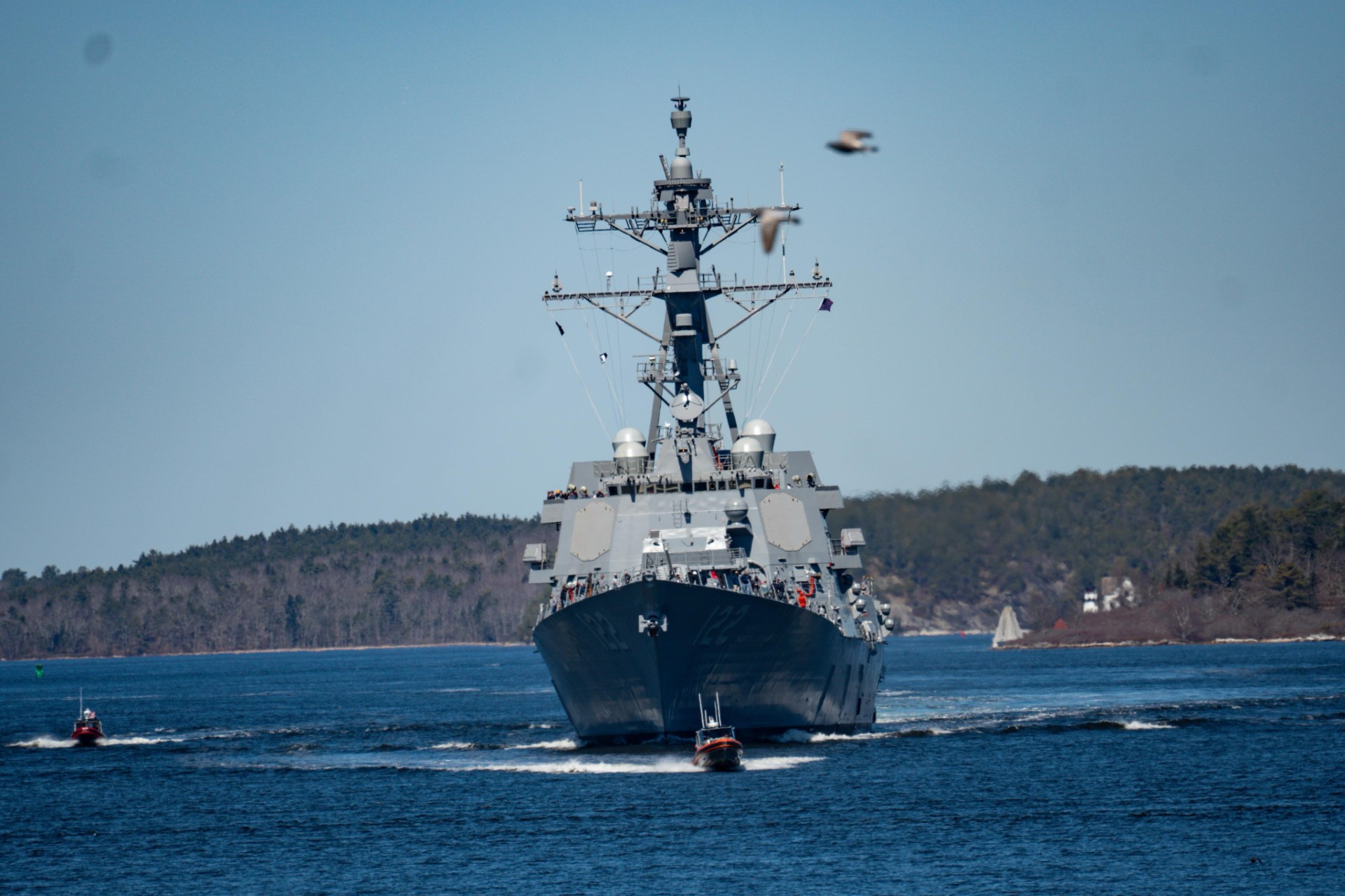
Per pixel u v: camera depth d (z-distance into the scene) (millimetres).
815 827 154125
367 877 139250
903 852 143000
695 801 168500
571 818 161625
